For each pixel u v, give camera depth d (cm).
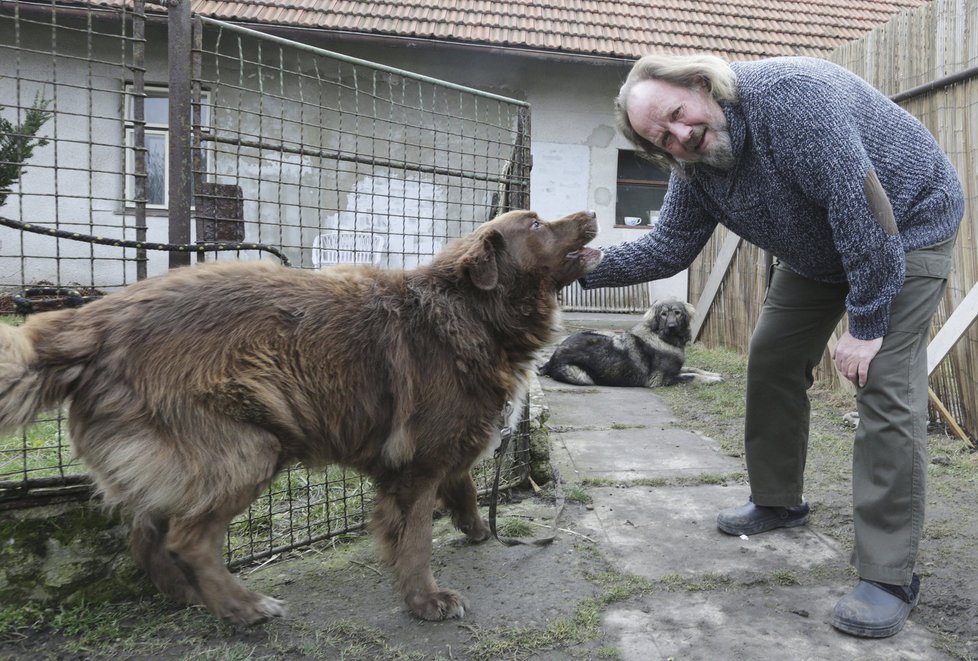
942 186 259
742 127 258
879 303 239
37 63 873
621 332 765
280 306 238
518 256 273
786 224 268
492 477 385
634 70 273
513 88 1107
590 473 421
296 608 266
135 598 268
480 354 258
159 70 918
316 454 249
